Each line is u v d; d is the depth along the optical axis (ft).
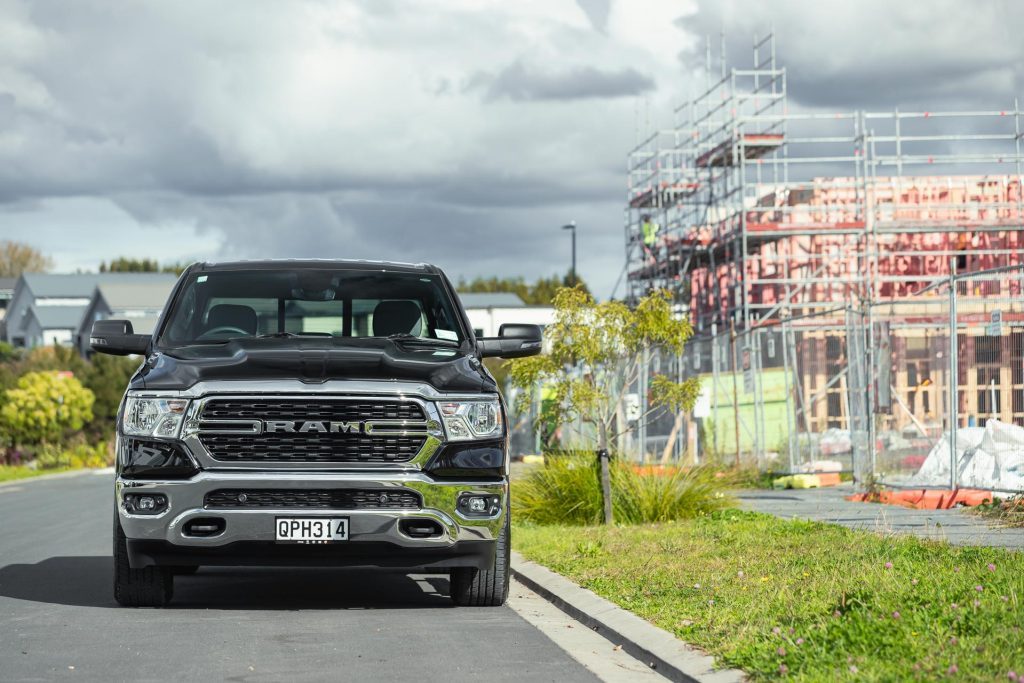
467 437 28.25
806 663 20.12
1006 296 48.08
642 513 47.39
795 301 113.39
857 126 112.78
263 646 24.80
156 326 32.32
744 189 108.88
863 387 61.52
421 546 27.96
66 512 66.59
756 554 35.04
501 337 33.60
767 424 76.13
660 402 54.29
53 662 23.16
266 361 28.32
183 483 27.43
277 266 33.71
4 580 35.78
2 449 151.43
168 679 21.71
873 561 31.01
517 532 45.19
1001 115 113.91
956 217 113.09
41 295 341.21
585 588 31.50
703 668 21.58
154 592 29.76
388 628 27.12
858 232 109.50
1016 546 34.55
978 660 19.35
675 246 126.31
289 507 27.50
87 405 156.76
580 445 51.98
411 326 32.83
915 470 56.08
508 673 22.57
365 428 27.73
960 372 52.34
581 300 51.26
